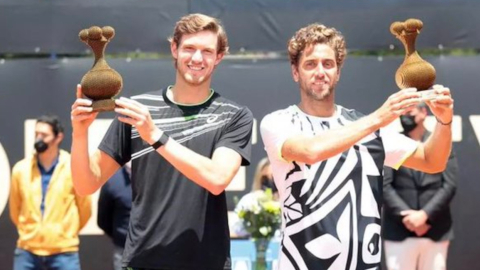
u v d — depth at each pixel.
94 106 5.64
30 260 11.73
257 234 9.30
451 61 12.19
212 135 6.08
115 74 5.68
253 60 12.15
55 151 11.79
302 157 5.66
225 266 6.01
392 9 11.98
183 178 5.97
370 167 5.94
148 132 5.67
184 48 6.07
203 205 5.97
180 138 6.05
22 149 12.09
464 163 12.21
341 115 6.11
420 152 6.14
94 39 5.70
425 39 12.08
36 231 11.68
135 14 11.95
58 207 11.72
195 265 5.93
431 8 12.02
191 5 11.93
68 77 12.13
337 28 11.98
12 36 11.96
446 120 5.92
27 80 12.09
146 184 5.98
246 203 9.30
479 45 12.05
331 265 5.80
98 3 11.97
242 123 6.15
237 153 6.05
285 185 5.94
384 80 12.17
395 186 11.71
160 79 12.08
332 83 6.02
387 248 11.77
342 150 5.60
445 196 11.60
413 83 5.84
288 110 6.12
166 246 5.92
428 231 11.66
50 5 11.97
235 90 12.13
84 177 5.92
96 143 12.09
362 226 5.84
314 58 5.96
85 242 12.21
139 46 11.96
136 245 5.96
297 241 5.84
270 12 11.95
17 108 12.09
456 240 12.21
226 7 11.91
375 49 11.99
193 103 6.14
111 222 11.11
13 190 11.80
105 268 12.19
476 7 12.02
